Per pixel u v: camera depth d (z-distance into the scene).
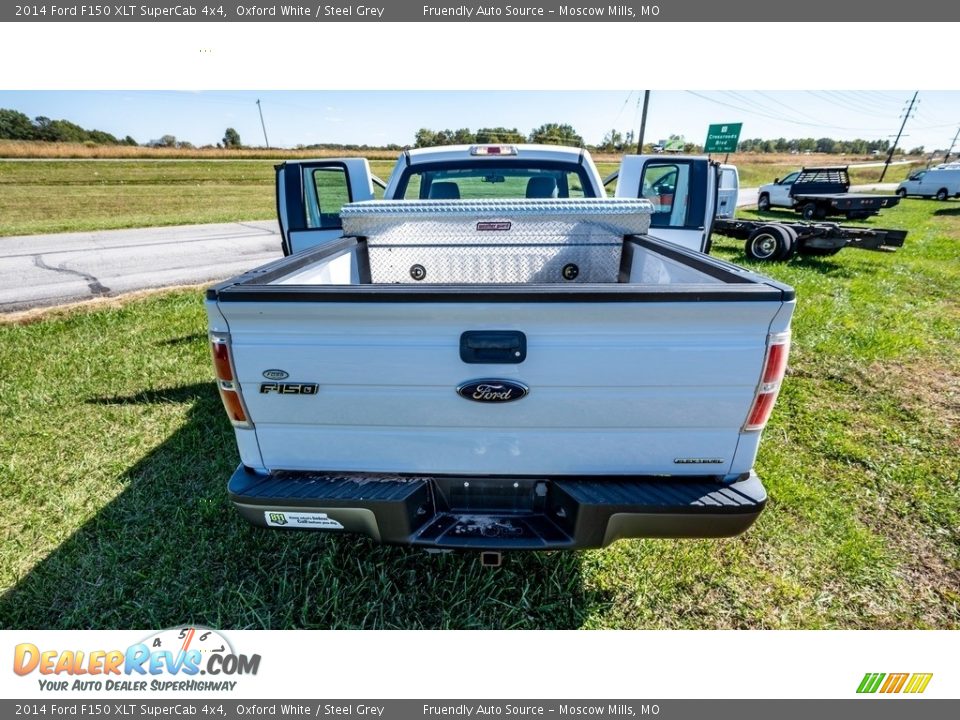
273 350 1.55
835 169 17.47
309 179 3.94
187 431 3.46
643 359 1.52
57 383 4.11
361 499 1.71
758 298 1.43
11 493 2.85
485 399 1.59
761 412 1.60
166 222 14.75
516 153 3.56
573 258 3.10
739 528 1.71
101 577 2.31
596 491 1.71
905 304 6.49
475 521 1.83
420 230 3.04
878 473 3.01
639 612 2.16
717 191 3.82
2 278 7.98
